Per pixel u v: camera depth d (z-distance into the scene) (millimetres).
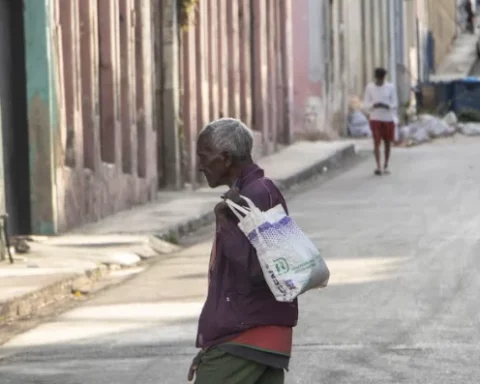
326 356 18719
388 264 27297
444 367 17969
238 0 53000
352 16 74438
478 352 18859
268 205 11055
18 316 22844
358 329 20641
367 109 49312
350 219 35594
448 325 20828
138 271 28219
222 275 11188
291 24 62281
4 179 30969
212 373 11016
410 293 23797
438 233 32062
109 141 37531
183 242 33688
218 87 49969
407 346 19344
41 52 32188
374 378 17375
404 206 38500
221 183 11484
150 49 41281
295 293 10742
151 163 41219
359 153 60500
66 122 33906
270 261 10758
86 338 20656
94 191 35531
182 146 44719
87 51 35344
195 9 45906
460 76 102625
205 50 47312
